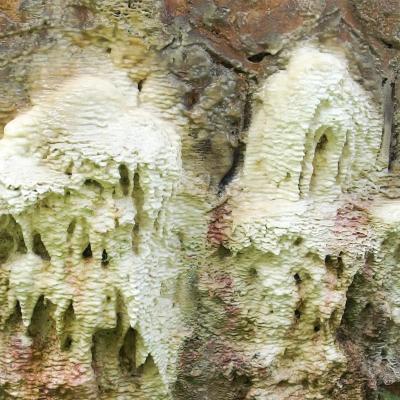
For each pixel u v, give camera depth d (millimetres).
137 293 2246
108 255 2229
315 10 2350
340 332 2438
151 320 2297
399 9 2396
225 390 2410
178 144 2287
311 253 2348
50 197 2199
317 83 2307
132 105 2279
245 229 2340
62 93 2236
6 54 2254
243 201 2367
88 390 2270
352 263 2361
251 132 2365
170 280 2342
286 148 2328
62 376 2262
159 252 2309
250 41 2350
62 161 2203
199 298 2391
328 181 2369
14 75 2258
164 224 2297
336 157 2355
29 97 2262
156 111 2303
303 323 2385
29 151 2211
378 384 2473
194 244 2375
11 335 2266
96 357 2303
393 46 2412
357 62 2385
